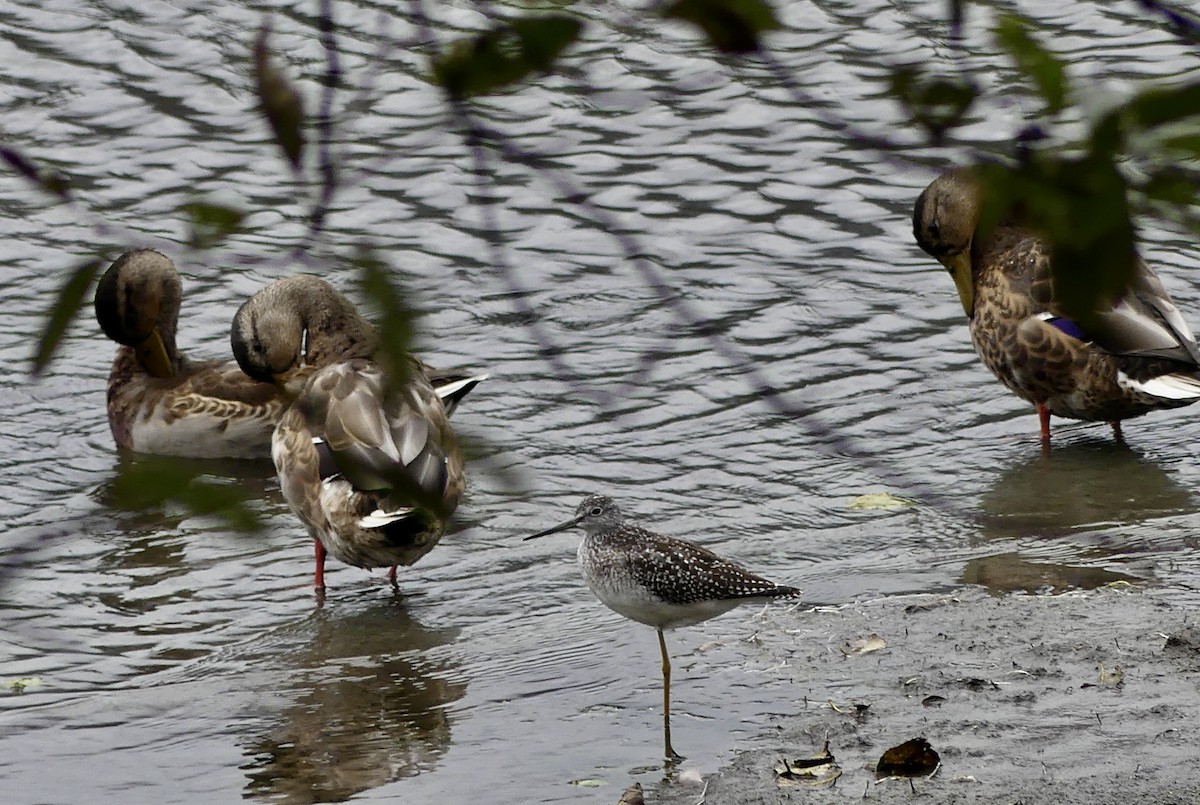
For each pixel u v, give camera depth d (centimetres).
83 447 1695
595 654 1145
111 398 1733
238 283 2005
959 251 1698
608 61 2428
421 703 1074
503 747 988
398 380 334
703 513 1463
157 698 1101
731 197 2144
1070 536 1345
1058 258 306
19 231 2044
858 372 1764
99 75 2420
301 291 1644
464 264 1984
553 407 1697
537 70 347
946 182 1691
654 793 904
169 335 1766
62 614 1279
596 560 1072
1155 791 852
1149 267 1590
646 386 1734
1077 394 1581
